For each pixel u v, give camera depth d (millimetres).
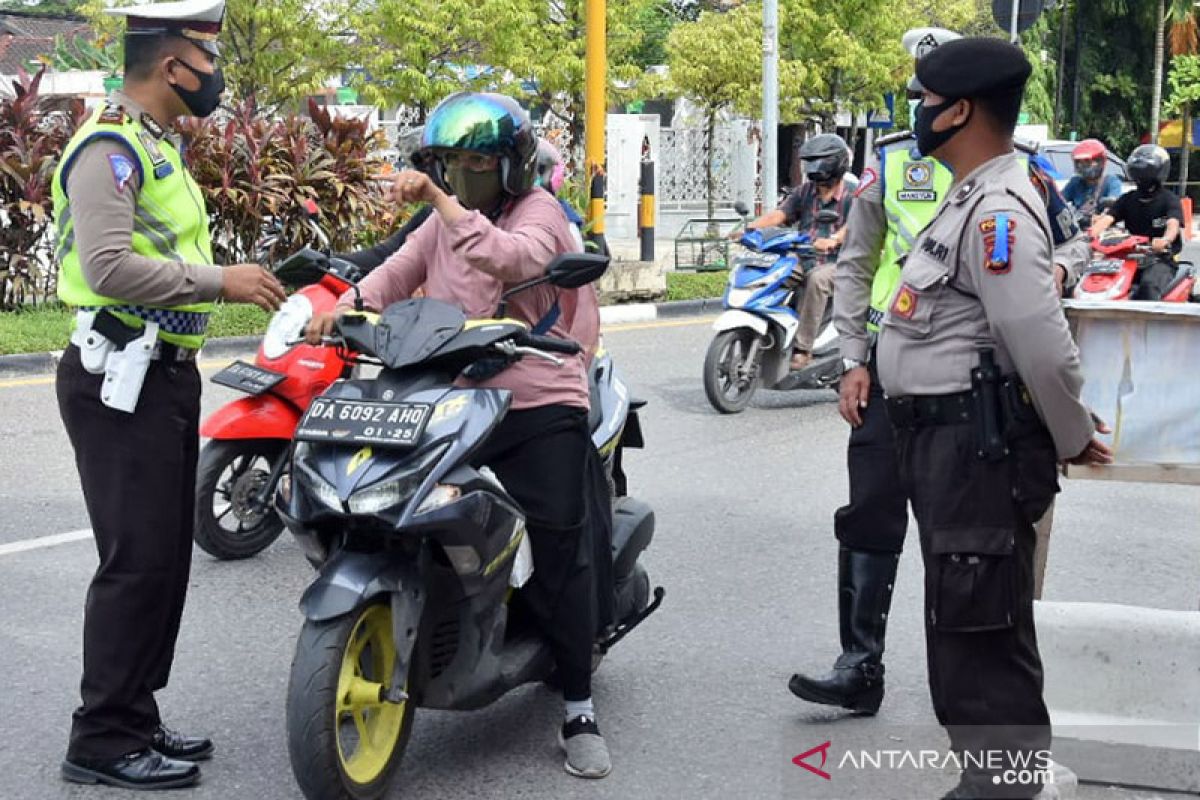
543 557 4098
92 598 3998
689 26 24219
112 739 4047
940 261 3244
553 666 4324
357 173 13961
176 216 3932
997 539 3203
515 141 3947
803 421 9539
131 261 3758
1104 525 7086
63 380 3957
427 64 19578
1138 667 4105
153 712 4121
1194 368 3977
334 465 3654
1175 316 3951
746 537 6754
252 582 6031
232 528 6555
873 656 4488
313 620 3617
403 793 4023
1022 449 3209
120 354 3861
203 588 5945
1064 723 4098
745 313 9422
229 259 13430
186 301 3838
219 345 11922
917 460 3305
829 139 9664
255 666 5074
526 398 4039
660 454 8539
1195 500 7633
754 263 9562
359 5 19391
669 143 24578
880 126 29031
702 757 4285
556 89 20641
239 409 6062
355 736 3992
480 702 4051
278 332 6027
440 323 3836
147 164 3848
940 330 3252
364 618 3799
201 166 13078
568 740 4191
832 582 6055
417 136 6543
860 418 4406
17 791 4035
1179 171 39688
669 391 10555
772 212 9930
